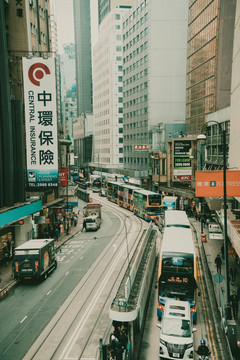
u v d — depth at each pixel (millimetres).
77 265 28875
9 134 27578
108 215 57906
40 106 27250
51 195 42188
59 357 14664
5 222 25828
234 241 20266
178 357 14531
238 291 20109
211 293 22469
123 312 13883
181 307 16844
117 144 113812
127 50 95250
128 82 95812
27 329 17281
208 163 46125
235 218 25375
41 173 27938
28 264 23797
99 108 128125
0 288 22875
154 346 15977
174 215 31234
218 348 15594
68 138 66000
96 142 134875
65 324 17828
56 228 41438
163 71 79625
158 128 76062
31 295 22047
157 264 29359
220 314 18938
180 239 21469
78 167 163625
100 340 12523
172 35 79000
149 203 48406
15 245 31734
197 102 64938
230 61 55562
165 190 67250
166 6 78188
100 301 20891
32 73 26938
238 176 19828
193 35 66562
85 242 37875
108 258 30891
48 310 19641
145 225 47844
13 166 28500
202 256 31859
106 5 131625
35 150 27719
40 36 42562
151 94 79875
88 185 111250
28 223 32000
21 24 32844
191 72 68188
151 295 22641
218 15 54656
